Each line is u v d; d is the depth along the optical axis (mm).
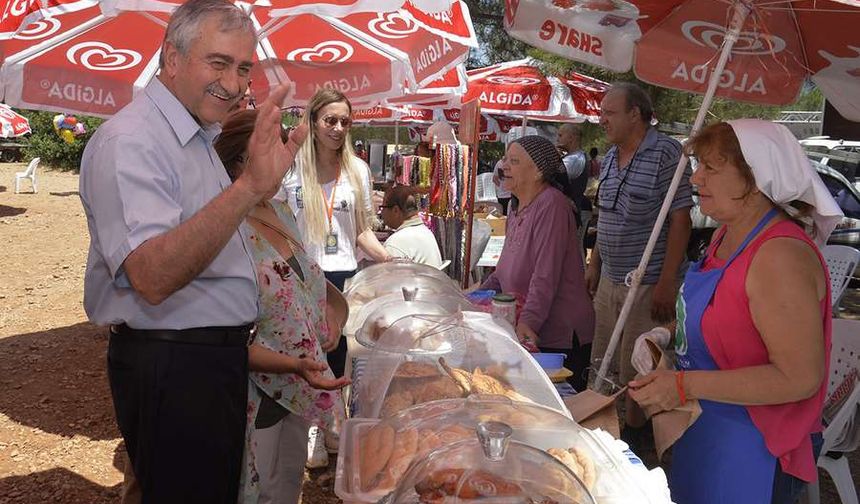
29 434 4246
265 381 2248
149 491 1842
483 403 1709
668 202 2953
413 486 1268
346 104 3699
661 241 3629
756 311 1776
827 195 1775
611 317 3865
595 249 4285
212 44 1688
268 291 2203
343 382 2191
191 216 1720
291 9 2422
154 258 1562
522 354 2127
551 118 8961
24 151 24312
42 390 4961
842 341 2904
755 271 1784
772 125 1847
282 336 2246
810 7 2652
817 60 3152
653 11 3070
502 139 14078
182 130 1763
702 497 1946
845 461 2805
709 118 10258
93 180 1667
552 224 2996
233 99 1778
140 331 1791
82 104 3666
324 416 2369
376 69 3742
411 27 3682
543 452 1343
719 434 1901
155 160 1694
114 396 1859
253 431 2223
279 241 2387
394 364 2062
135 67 3734
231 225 1574
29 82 3516
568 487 1254
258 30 3469
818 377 1716
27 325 6551
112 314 1786
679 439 2047
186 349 1801
